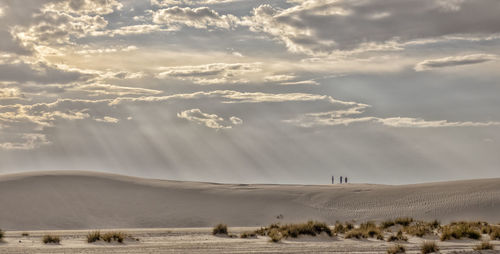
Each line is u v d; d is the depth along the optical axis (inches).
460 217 3262.8
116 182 4060.0
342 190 4124.0
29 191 3572.8
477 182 3976.4
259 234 1908.2
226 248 1295.5
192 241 1621.6
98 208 3459.6
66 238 1753.2
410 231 1802.4
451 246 1380.4
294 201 3814.0
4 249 1307.8
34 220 3152.1
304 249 1252.5
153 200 3718.0
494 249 1216.8
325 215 3555.6
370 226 1984.5
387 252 1157.1
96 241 1545.3
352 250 1226.0
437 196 3688.5
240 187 4416.8
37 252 1212.5
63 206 3400.6
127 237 1608.0
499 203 3366.1
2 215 3169.3
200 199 3818.9
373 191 4035.4
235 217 3489.2
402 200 3725.4
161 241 1626.5
